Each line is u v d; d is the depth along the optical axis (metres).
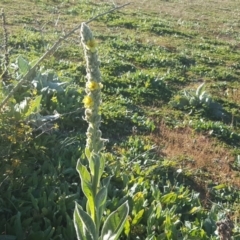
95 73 1.54
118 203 2.55
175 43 7.40
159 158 3.51
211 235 2.49
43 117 3.17
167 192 2.96
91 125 1.60
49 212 2.44
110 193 2.73
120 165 3.11
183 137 3.99
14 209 2.44
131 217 2.51
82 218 1.59
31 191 2.58
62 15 8.02
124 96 4.67
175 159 3.56
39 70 4.04
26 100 3.03
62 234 2.33
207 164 3.61
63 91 3.96
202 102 4.70
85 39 1.50
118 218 1.67
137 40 7.19
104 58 5.76
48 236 2.25
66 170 2.87
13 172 2.52
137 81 5.05
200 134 4.12
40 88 3.81
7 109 2.58
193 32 8.45
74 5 9.16
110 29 7.67
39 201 2.50
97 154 1.57
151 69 5.77
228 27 9.56
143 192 2.75
